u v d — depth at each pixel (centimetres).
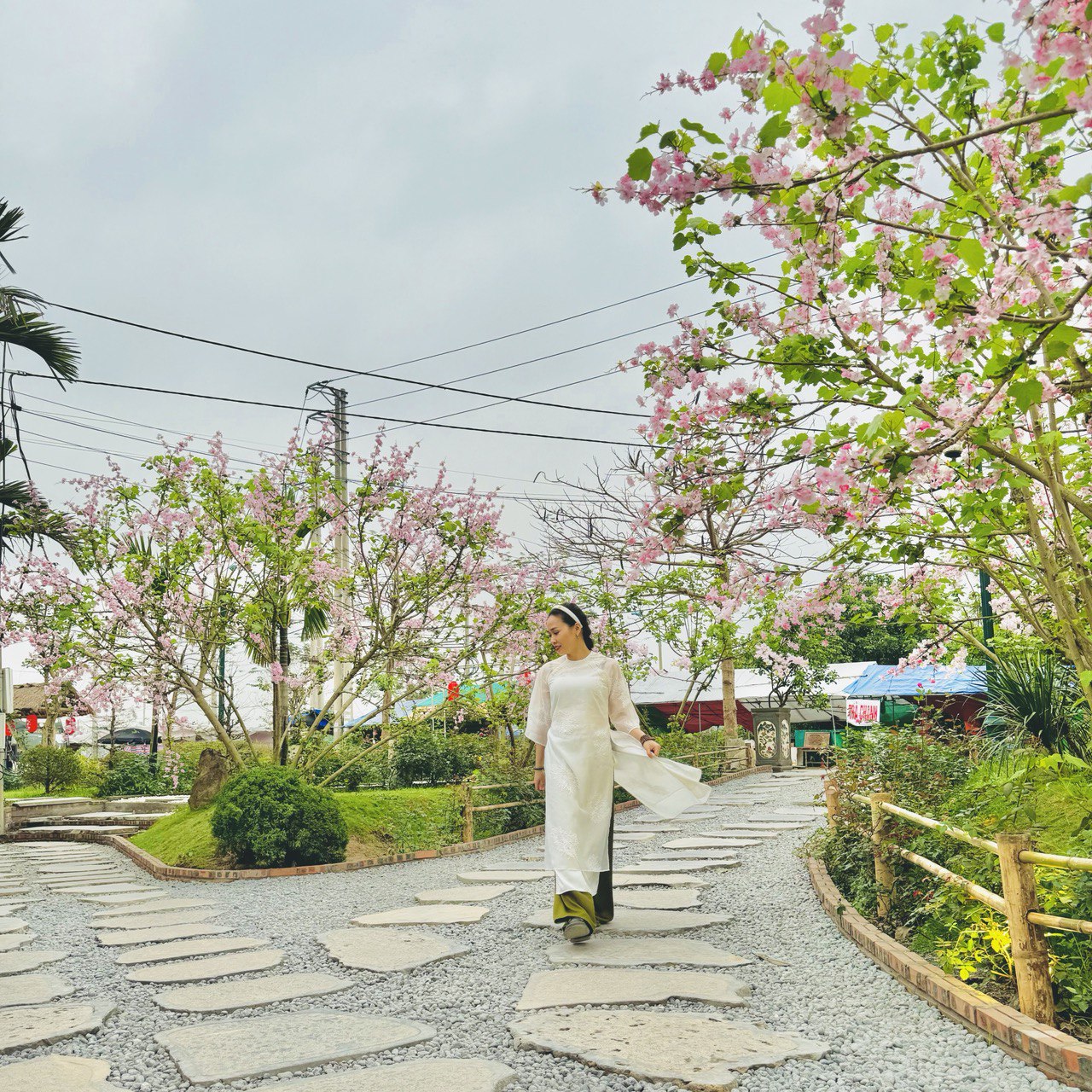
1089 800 489
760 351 436
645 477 470
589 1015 388
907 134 366
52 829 1570
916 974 416
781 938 532
